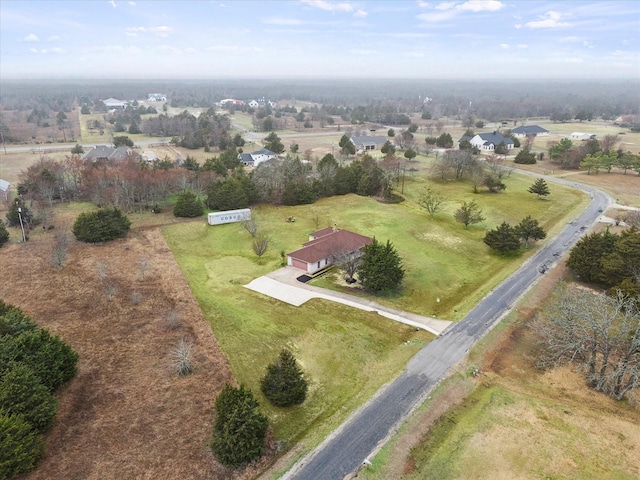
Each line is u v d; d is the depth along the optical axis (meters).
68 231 63.22
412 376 33.97
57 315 41.50
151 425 28.70
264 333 39.47
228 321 41.31
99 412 29.67
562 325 34.22
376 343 38.28
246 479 25.14
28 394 27.08
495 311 43.53
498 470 25.52
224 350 37.00
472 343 38.19
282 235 63.59
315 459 26.47
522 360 36.31
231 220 68.81
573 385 33.16
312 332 39.69
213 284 49.12
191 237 63.34
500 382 33.47
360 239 57.44
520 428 28.73
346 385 33.22
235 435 25.44
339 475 25.36
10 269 50.81
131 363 34.97
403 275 49.50
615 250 46.94
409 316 42.78
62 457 25.98
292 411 30.53
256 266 54.03
